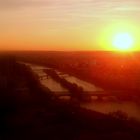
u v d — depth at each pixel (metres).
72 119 30.39
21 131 26.31
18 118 30.06
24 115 31.61
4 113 32.38
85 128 27.52
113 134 25.98
